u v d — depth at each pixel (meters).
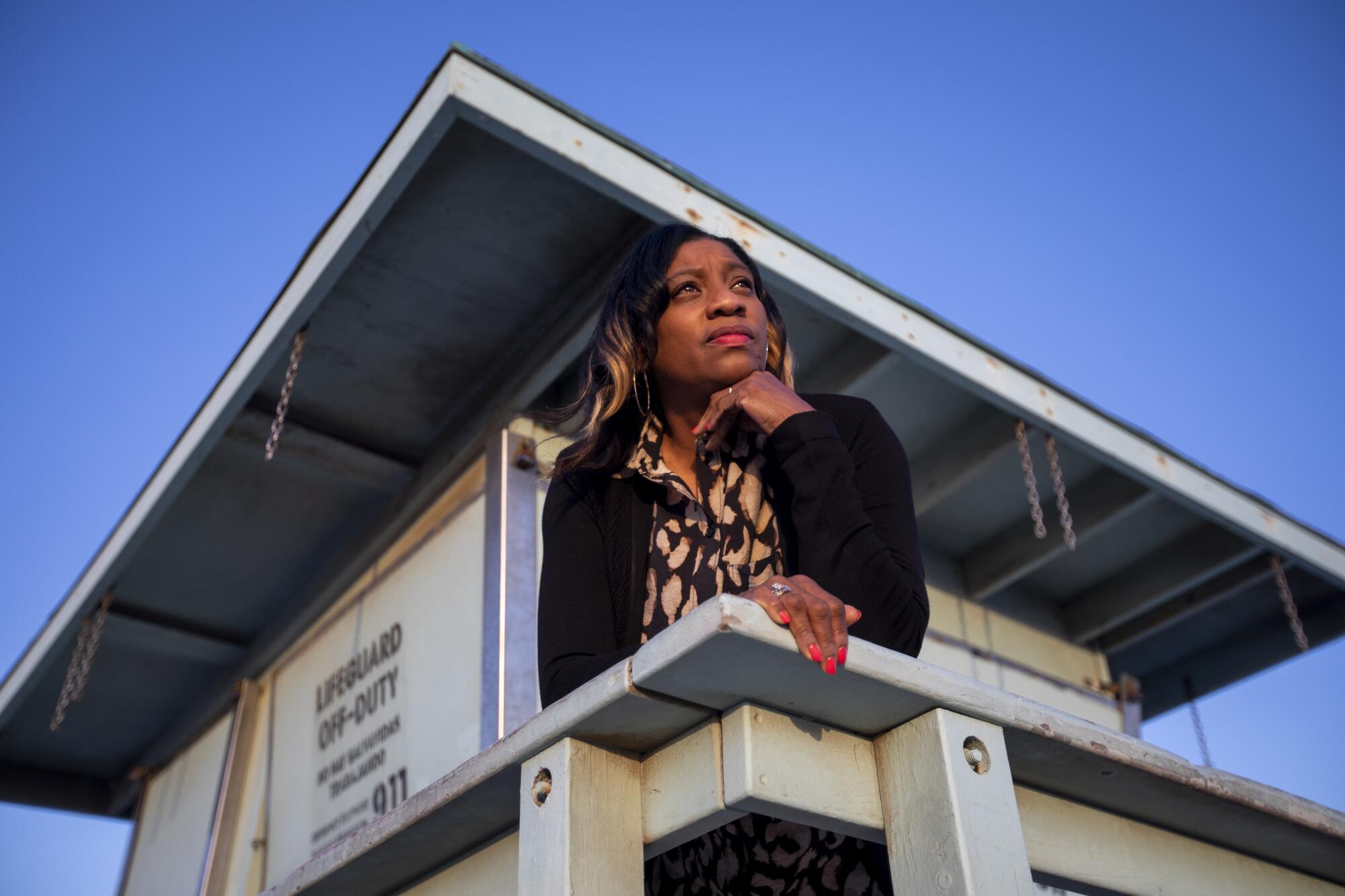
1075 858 1.11
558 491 1.57
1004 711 0.98
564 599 1.45
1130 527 4.78
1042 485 4.52
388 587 4.21
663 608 1.45
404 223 3.36
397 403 4.04
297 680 4.70
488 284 3.60
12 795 5.91
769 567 1.45
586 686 0.97
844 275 3.52
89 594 4.54
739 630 0.85
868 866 1.26
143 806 5.77
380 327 3.72
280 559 4.74
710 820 0.95
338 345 3.78
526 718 3.35
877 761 1.00
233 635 5.15
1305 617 5.29
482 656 3.50
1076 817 1.14
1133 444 4.18
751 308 1.58
